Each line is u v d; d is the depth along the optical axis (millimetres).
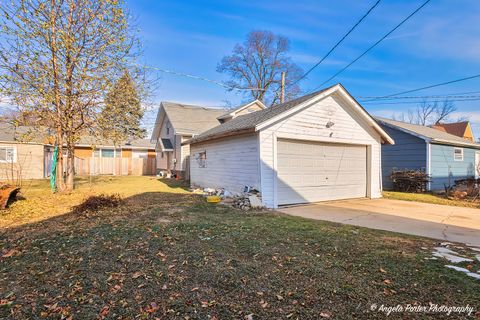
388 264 3711
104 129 11805
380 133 11289
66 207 8266
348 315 2508
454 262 3789
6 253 4164
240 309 2613
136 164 25875
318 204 9352
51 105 10328
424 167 13812
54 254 4117
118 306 2676
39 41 9852
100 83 10844
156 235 5062
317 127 9570
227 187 10477
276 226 5855
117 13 10578
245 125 9141
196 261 3801
